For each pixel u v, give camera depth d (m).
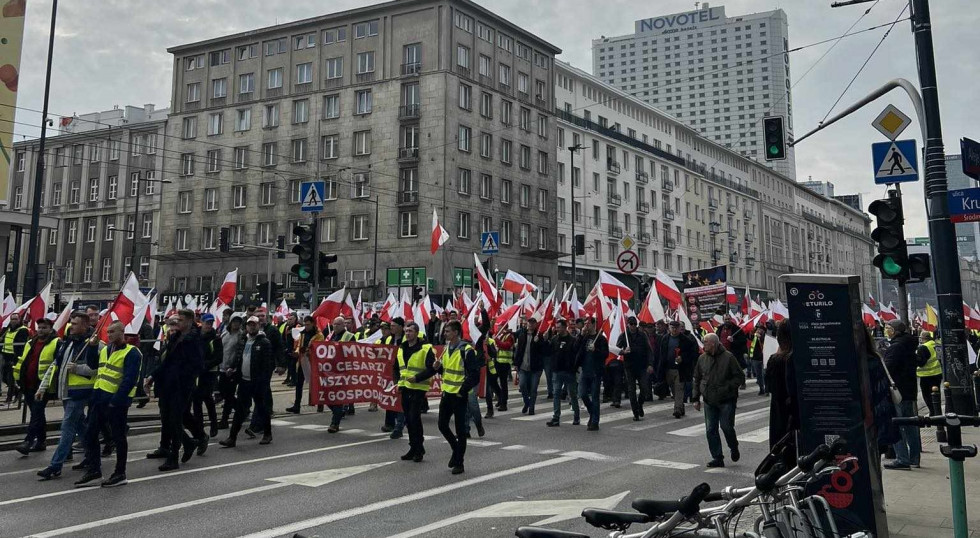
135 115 67.31
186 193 58.84
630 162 68.81
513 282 21.03
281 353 14.80
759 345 19.27
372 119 51.97
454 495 7.86
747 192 92.06
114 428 8.38
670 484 8.44
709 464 9.45
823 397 5.64
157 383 9.41
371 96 52.31
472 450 10.72
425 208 49.44
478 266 20.17
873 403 6.02
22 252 66.19
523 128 56.16
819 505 3.71
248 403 11.62
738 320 25.08
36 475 8.96
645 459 10.02
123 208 63.12
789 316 5.79
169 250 58.69
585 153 63.16
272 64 56.34
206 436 10.39
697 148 83.44
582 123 63.59
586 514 3.38
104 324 11.38
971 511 7.04
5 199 29.67
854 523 4.61
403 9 52.03
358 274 51.09
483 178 52.34
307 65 55.16
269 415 11.31
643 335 14.55
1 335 17.48
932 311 22.80
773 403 6.47
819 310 5.71
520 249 54.53
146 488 8.16
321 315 15.16
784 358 6.38
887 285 57.03
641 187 70.12
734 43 156.75
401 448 10.88
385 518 6.89
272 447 10.96
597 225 63.59
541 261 56.47
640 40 164.75
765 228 96.12
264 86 56.44
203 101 58.72
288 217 54.09
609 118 68.94
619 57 166.50
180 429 9.38
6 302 19.48
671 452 10.59
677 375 14.51
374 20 53.09
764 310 28.78
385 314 22.52
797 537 3.44
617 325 13.30
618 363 16.25
